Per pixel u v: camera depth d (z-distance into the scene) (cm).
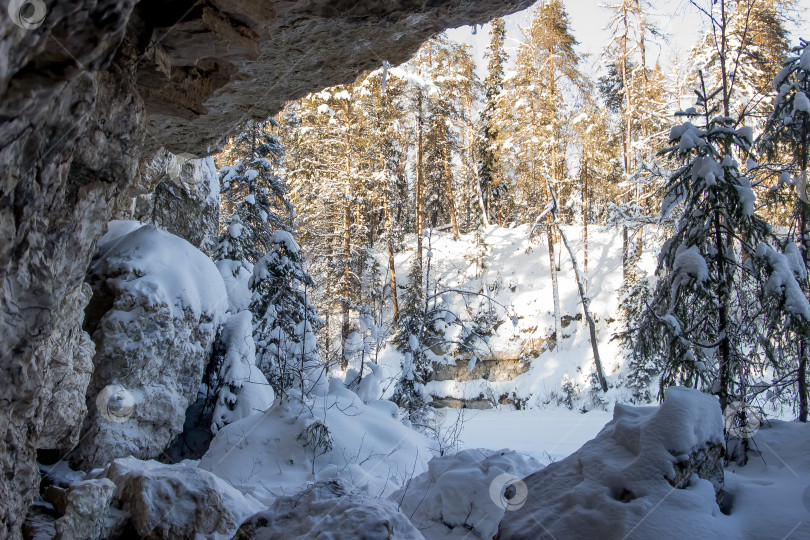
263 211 1862
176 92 707
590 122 3200
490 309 3444
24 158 332
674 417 446
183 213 1418
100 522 519
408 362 1650
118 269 1015
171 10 562
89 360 811
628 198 2583
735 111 1573
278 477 827
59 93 332
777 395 838
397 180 3466
